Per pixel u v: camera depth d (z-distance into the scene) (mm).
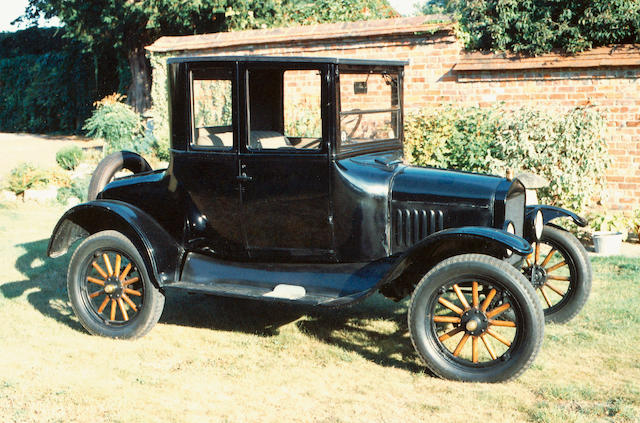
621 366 4410
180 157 5008
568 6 8922
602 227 8211
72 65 23688
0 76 25703
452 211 4523
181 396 4027
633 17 8477
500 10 9141
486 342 4203
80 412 3812
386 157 5117
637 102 8461
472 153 8992
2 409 3830
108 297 5176
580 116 8516
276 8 16266
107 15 18047
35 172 11594
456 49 9555
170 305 5984
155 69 12648
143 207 5250
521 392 4027
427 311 4285
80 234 5477
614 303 5676
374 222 4668
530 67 8953
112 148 14203
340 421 3666
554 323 5309
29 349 4840
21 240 8422
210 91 4832
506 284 4055
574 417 3623
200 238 5062
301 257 4828
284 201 4746
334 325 5375
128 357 4703
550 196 8719
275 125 4992
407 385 4176
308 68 4555
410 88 9922
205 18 17266
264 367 4500
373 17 15289
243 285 4895
